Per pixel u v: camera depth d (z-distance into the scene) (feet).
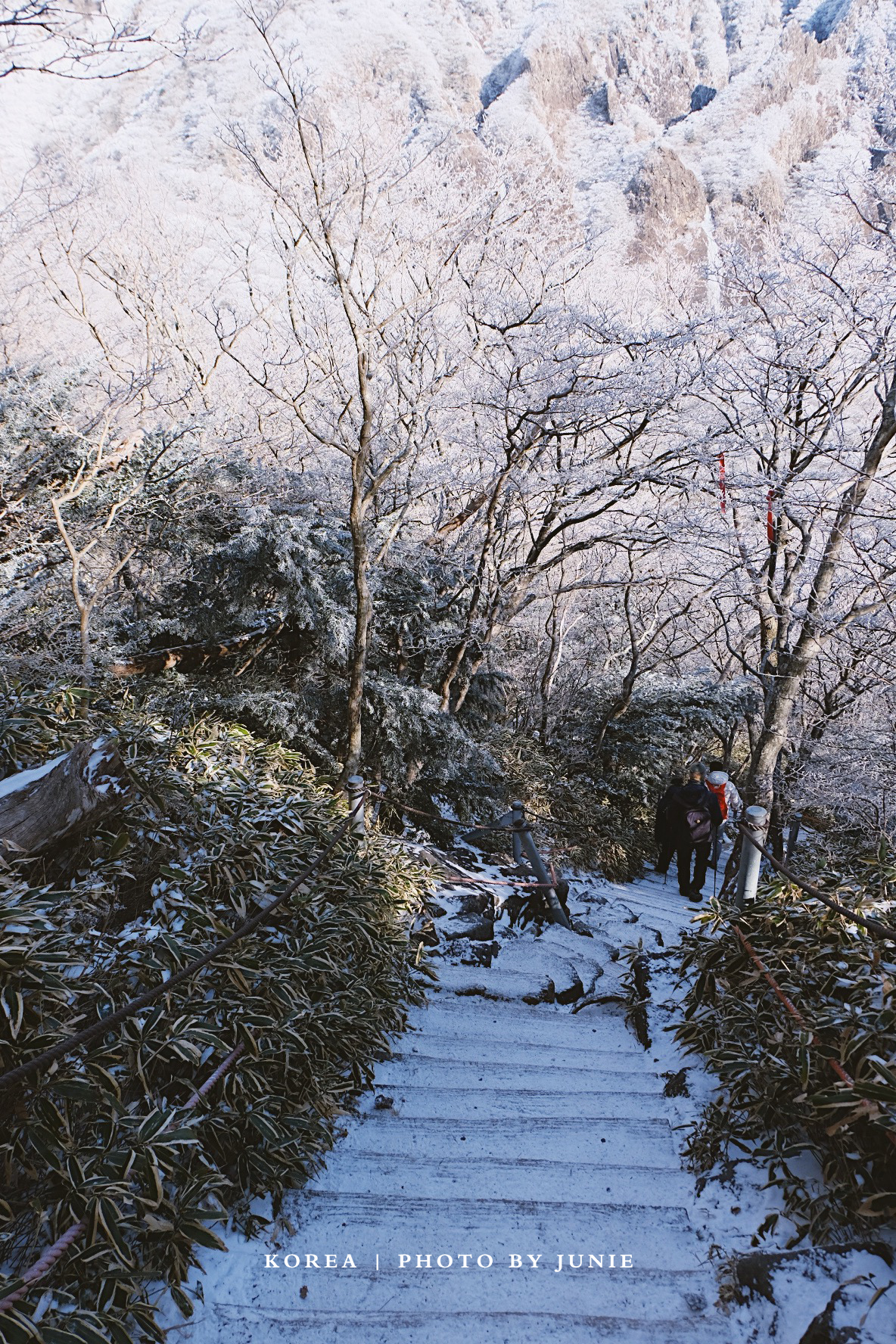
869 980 10.91
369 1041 12.91
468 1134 11.39
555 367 29.30
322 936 12.92
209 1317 7.88
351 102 28.32
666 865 30.14
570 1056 14.08
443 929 18.67
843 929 12.52
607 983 17.35
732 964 13.33
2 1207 7.55
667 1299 8.32
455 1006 15.98
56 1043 7.86
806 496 32.65
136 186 43.19
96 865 11.71
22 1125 7.91
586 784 40.78
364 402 22.79
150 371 26.58
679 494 33.53
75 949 10.18
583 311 30.22
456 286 31.04
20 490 24.32
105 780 11.89
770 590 33.09
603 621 50.52
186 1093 9.89
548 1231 9.37
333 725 27.40
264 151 26.71
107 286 42.50
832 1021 10.32
